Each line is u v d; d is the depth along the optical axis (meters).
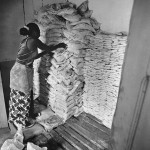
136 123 0.89
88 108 3.43
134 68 0.85
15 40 3.46
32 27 2.65
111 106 2.98
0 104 2.99
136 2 0.79
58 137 2.98
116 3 2.60
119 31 2.71
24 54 2.70
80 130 3.09
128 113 0.93
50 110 3.52
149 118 0.81
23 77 2.78
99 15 2.91
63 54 3.03
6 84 3.57
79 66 3.09
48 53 3.02
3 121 3.15
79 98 3.38
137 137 0.90
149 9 0.73
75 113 3.39
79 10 3.03
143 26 0.77
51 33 3.04
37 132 3.03
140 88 0.83
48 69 3.23
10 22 3.29
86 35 2.92
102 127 3.16
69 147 2.79
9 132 3.09
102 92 3.03
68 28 2.88
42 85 3.53
